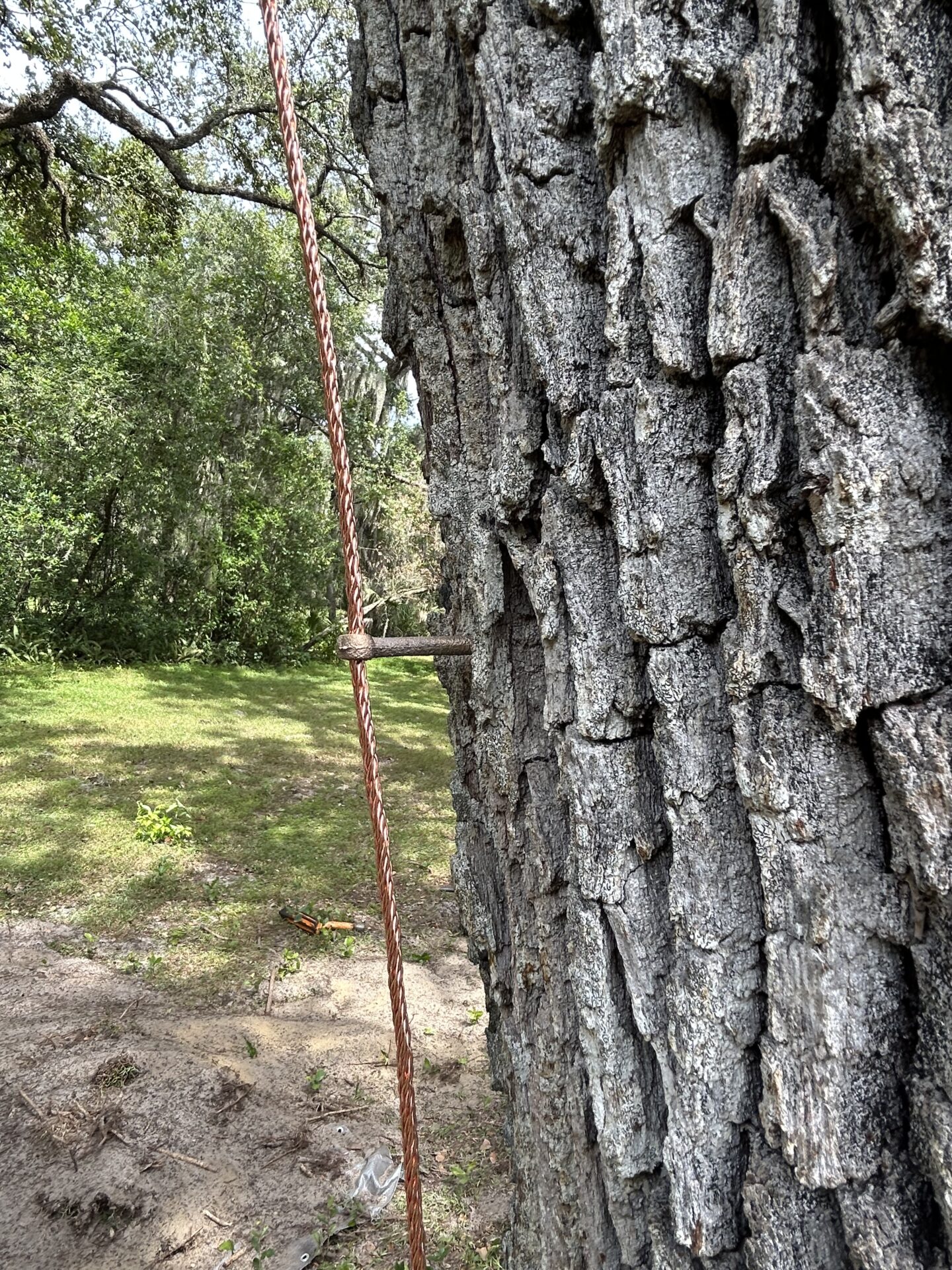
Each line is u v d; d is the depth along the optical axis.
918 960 1.07
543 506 1.55
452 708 2.14
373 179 1.98
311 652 16.52
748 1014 1.28
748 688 1.18
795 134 1.06
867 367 1.03
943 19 0.94
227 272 14.83
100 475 11.87
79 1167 2.46
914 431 1.03
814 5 1.03
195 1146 2.57
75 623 12.70
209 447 13.55
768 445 1.12
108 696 10.38
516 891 1.83
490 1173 2.56
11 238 11.22
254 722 9.74
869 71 0.96
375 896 4.88
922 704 1.02
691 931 1.32
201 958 3.99
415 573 18.75
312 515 15.74
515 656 1.78
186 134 9.10
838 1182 1.15
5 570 11.26
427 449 2.11
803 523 1.11
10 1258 2.19
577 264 1.39
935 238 0.94
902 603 1.03
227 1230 2.30
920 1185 1.11
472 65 1.55
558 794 1.72
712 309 1.16
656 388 1.28
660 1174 1.54
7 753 7.35
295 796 6.82
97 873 4.94
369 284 12.30
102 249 14.47
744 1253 1.31
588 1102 1.68
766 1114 1.24
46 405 11.14
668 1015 1.39
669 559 1.29
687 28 1.16
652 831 1.45
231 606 15.04
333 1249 2.27
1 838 5.34
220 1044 3.13
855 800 1.12
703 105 1.19
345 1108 2.83
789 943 1.20
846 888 1.13
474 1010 3.59
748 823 1.29
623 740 1.47
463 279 1.79
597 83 1.25
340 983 3.80
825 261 1.04
